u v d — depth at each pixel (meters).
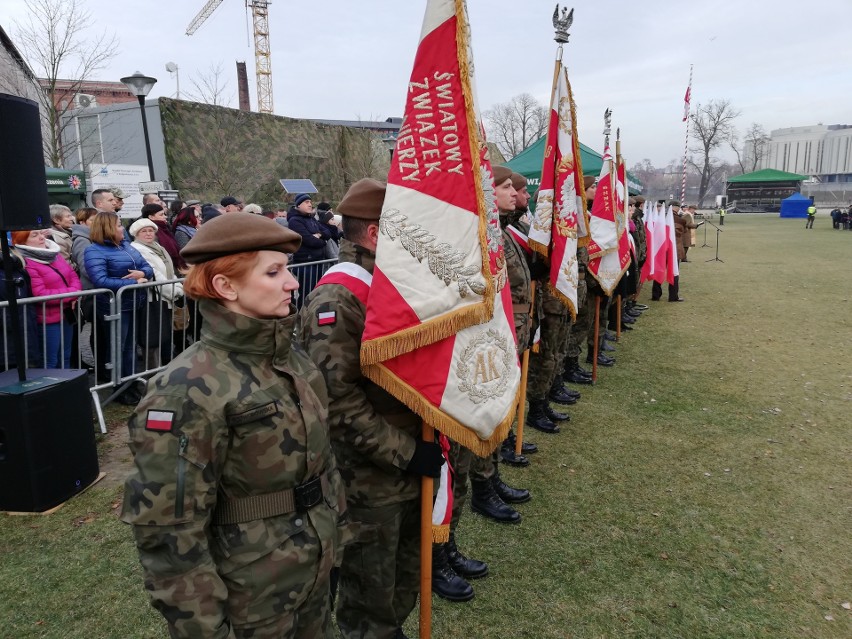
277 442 1.42
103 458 3.96
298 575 1.47
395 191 2.00
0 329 4.17
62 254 4.80
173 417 1.29
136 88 8.91
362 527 2.07
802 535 3.18
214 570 1.33
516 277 3.52
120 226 4.76
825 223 39.06
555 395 5.19
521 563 2.93
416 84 2.05
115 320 4.36
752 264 16.27
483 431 2.13
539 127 52.44
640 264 8.91
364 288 2.00
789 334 7.91
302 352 1.68
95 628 2.40
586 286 5.37
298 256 7.13
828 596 2.70
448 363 2.04
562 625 2.50
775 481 3.78
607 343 7.14
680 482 3.77
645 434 4.53
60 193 10.70
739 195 64.25
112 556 2.87
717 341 7.57
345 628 2.22
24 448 3.16
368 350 1.88
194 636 1.28
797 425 4.72
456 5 2.04
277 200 13.70
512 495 3.48
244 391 1.38
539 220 4.11
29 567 2.77
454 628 2.48
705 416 4.91
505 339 2.25
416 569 2.27
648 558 2.97
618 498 3.56
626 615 2.57
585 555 2.99
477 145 2.06
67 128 12.91
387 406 2.13
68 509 3.29
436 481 2.22
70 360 5.08
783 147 106.69
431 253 1.99
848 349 7.10
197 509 1.31
